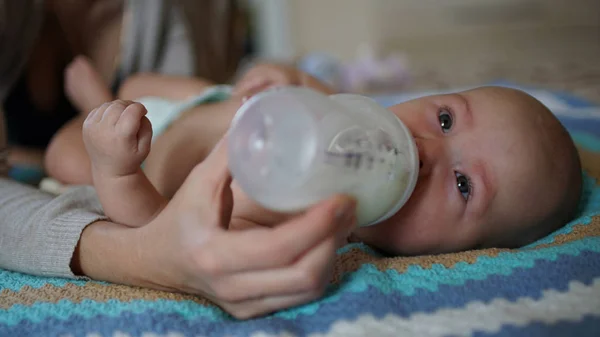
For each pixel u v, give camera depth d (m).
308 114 0.56
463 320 0.62
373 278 0.68
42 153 1.56
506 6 3.92
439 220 0.85
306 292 0.58
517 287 0.68
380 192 0.63
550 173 0.90
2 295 0.70
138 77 1.48
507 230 0.90
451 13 3.98
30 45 1.39
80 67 1.32
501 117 0.89
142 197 0.75
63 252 0.73
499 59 3.10
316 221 0.55
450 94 0.93
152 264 0.65
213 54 1.90
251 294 0.58
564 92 1.90
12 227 0.78
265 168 0.54
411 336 0.59
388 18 3.91
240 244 0.56
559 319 0.61
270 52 3.65
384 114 0.67
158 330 0.61
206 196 0.59
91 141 0.72
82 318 0.64
